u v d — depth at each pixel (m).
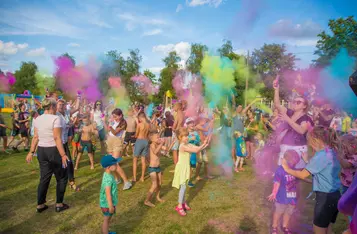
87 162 7.71
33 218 3.99
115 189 3.30
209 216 4.11
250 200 4.78
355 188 1.13
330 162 2.81
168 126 8.58
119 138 6.23
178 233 3.57
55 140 3.97
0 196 4.88
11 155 8.37
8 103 28.02
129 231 3.62
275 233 3.41
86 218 4.00
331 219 2.82
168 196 5.02
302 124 3.45
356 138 3.36
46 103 4.04
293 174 3.09
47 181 4.18
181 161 4.20
